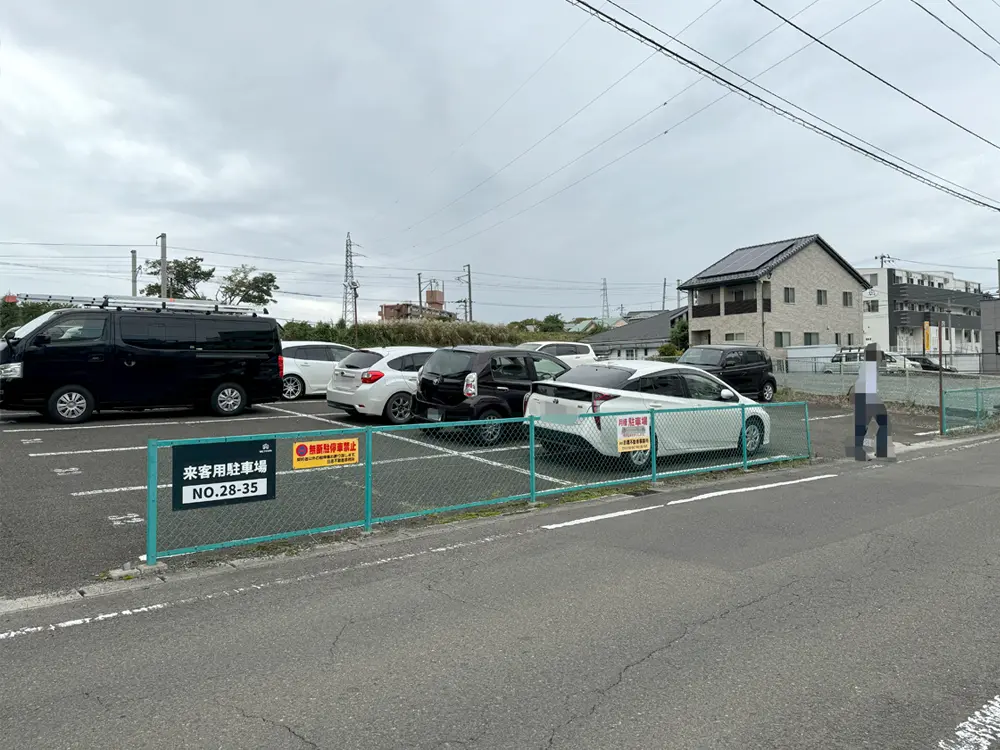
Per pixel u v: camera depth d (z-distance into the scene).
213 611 4.20
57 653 3.59
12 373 11.03
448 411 10.43
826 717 3.02
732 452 9.53
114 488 7.21
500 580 4.81
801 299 37.69
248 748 2.74
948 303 60.31
